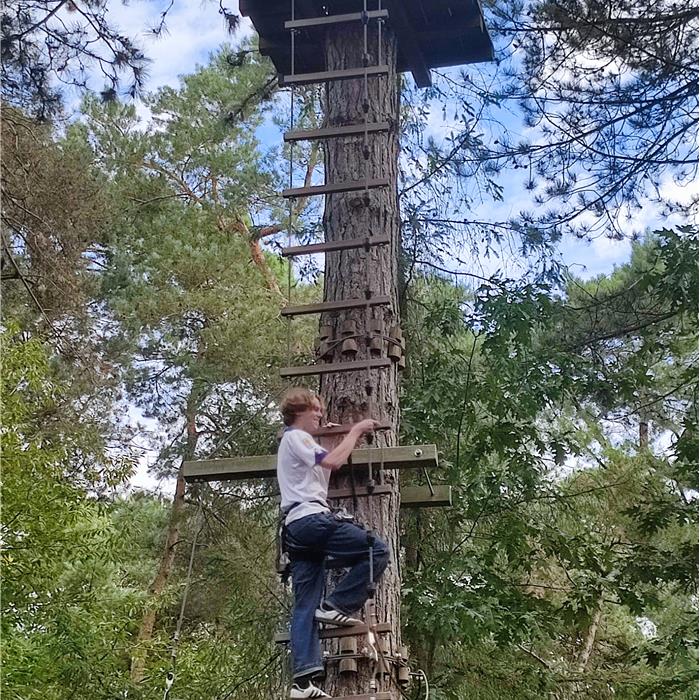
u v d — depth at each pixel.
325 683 5.16
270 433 11.84
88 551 9.63
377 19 6.65
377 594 5.42
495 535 9.74
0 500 8.58
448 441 10.30
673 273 9.77
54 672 9.84
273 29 7.36
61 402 12.98
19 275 11.66
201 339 16.02
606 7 9.98
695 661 9.48
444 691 9.68
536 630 9.31
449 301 10.58
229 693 10.27
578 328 10.70
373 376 5.90
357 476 5.62
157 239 16.45
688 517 10.16
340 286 6.24
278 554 5.29
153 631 14.68
